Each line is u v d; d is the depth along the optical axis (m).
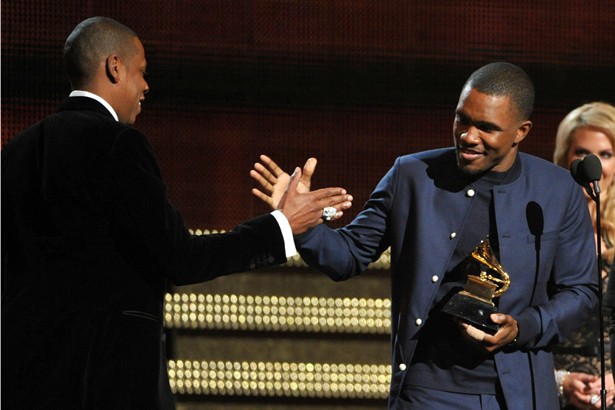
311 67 21.33
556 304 13.31
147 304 12.24
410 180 13.67
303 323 19.80
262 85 21.23
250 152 21.23
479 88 12.91
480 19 21.64
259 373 19.66
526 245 13.34
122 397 11.93
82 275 12.06
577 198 13.75
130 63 12.98
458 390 13.11
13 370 11.97
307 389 19.72
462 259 13.40
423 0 21.50
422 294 13.30
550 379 13.49
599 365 16.25
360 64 21.44
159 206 11.98
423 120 21.62
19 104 20.80
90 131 12.24
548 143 21.91
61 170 12.12
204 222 21.16
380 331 19.92
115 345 11.99
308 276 19.98
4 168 12.47
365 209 14.09
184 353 19.62
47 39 20.77
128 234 12.06
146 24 20.98
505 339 12.82
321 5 21.28
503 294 13.23
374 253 13.95
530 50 21.75
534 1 21.69
